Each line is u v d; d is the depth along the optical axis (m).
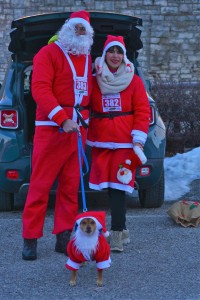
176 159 8.63
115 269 4.40
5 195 6.12
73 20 4.42
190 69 21.25
